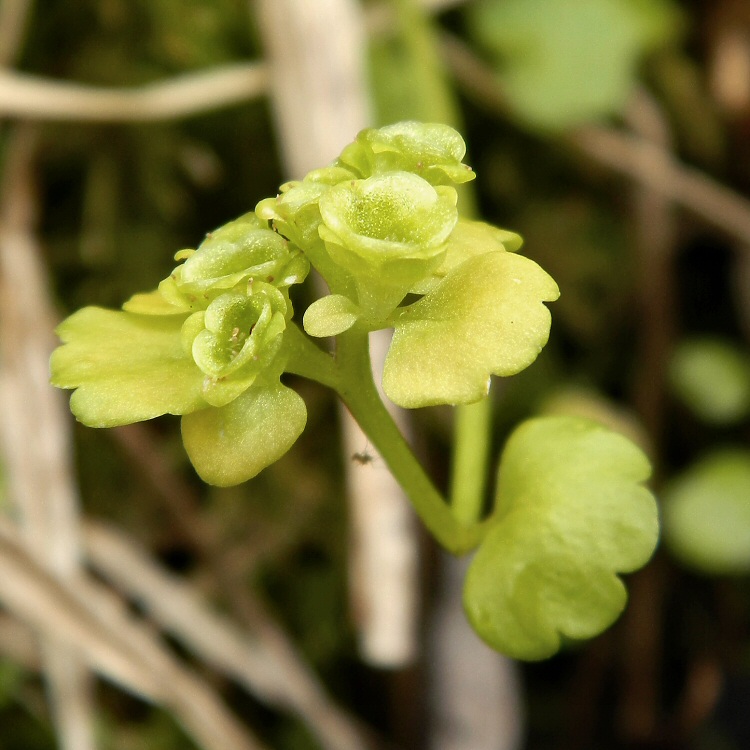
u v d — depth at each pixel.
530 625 0.11
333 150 0.15
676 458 0.21
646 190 0.19
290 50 0.15
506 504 0.12
